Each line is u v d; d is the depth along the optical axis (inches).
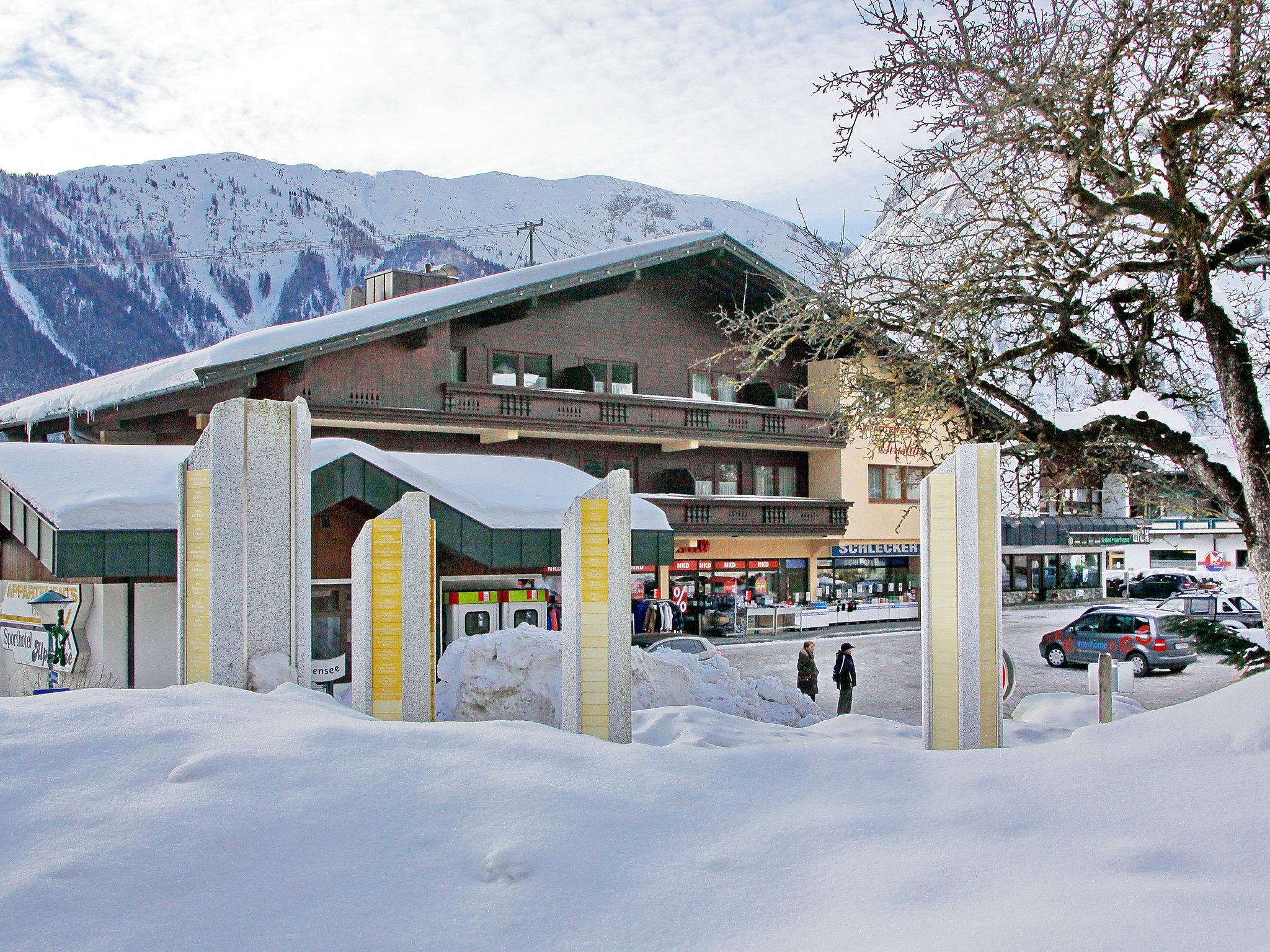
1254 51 357.7
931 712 361.1
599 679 335.6
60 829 189.5
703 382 1430.9
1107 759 228.4
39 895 167.6
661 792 219.0
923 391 416.5
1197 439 462.9
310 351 1015.6
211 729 244.8
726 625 1359.5
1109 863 181.3
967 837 198.5
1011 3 376.5
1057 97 362.3
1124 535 1950.1
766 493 1513.3
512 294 1162.6
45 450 594.2
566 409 1245.1
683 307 1414.9
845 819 208.7
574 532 339.3
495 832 196.1
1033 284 424.2
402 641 345.7
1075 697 579.2
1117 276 421.4
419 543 348.2
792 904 173.9
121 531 506.3
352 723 256.2
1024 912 161.2
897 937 156.9
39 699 265.9
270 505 370.6
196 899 171.2
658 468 1397.6
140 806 199.2
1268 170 354.3
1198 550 2466.8
